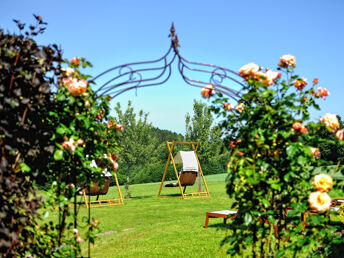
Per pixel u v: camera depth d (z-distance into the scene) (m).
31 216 2.97
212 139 19.75
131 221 9.80
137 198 16.59
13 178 2.74
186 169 16.03
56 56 2.91
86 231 3.13
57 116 3.01
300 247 3.00
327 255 3.34
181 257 5.54
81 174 3.19
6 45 2.72
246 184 2.96
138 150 17.61
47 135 2.93
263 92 2.92
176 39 3.20
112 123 3.68
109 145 3.66
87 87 3.15
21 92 2.78
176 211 11.70
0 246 2.68
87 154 3.30
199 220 8.70
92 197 18.20
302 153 2.87
